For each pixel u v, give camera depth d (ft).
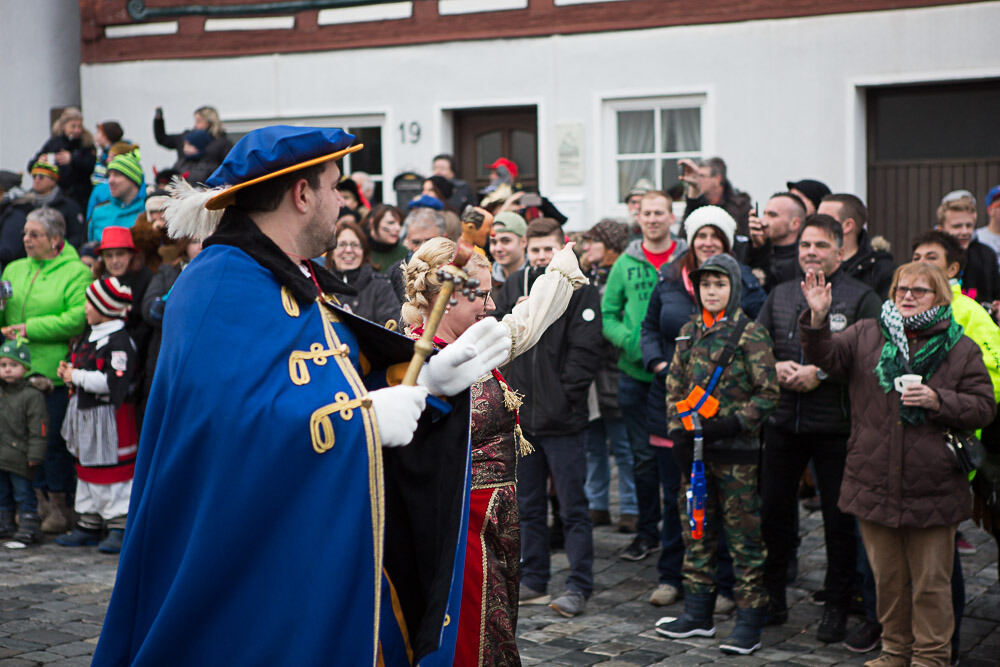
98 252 22.44
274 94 37.96
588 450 21.80
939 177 30.01
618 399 19.89
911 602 14.16
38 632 15.92
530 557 17.46
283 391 7.61
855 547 15.71
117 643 7.73
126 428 20.85
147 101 39.86
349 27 36.65
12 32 42.91
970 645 15.48
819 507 22.84
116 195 27.55
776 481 16.07
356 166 37.35
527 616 16.75
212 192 8.07
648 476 19.62
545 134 34.09
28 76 43.06
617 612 16.98
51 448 22.15
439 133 35.68
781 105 30.83
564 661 14.84
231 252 7.89
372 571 7.68
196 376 7.50
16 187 31.94
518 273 17.92
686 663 14.79
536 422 16.93
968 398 13.61
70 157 35.24
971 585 18.16
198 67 38.99
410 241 21.59
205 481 7.45
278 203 8.10
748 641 15.12
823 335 14.39
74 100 43.96
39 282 22.18
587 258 22.99
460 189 30.09
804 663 14.80
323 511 7.54
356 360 8.41
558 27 33.65
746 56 31.17
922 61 29.14
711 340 15.48
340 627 7.53
